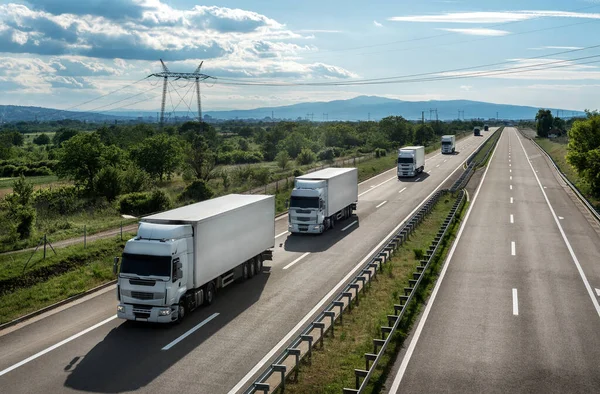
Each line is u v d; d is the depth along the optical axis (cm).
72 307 2186
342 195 4025
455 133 18025
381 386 1439
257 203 2594
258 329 1898
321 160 9200
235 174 6391
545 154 9269
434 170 7612
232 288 2423
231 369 1562
